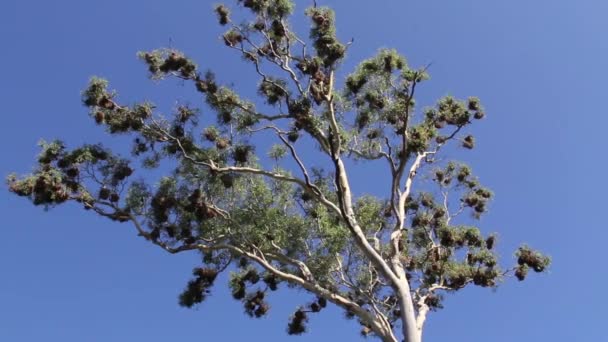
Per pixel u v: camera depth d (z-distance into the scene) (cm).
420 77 2086
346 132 2117
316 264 2112
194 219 2088
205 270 2073
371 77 2092
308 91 2005
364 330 2227
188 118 2052
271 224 2102
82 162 2016
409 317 1717
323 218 2158
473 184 2381
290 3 2058
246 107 2077
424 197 2328
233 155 2072
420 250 2230
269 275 2181
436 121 2180
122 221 2038
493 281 2103
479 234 2170
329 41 1972
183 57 2034
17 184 1914
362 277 2142
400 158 2131
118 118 2019
